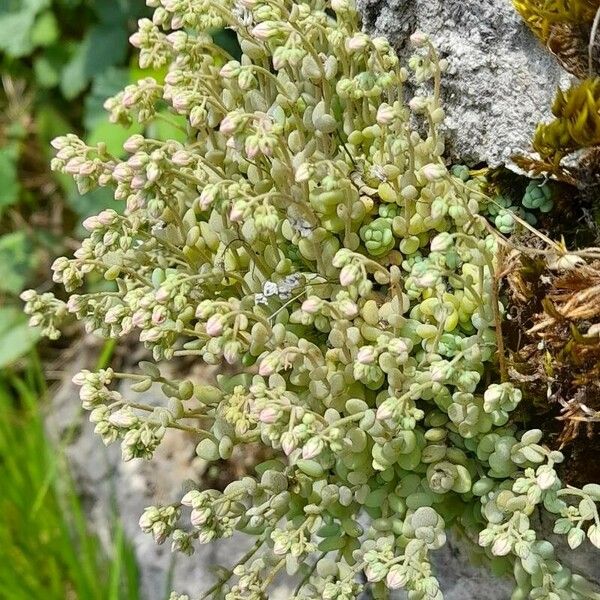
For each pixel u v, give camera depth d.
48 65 0.51
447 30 0.24
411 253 0.23
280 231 0.24
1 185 0.50
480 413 0.22
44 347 0.48
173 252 0.24
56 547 0.40
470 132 0.24
